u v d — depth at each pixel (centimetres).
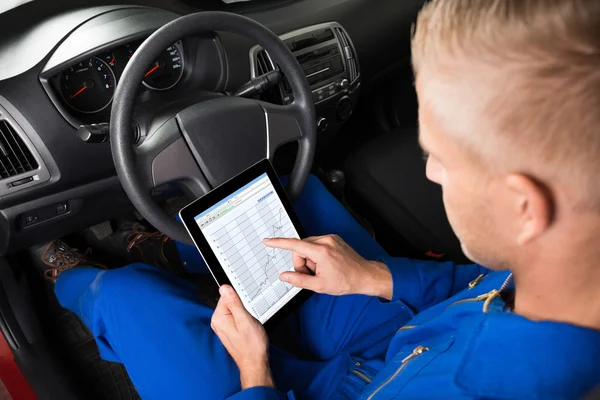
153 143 90
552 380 44
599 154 31
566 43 30
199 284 132
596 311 41
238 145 96
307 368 95
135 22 101
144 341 91
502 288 59
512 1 31
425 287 92
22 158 97
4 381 115
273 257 92
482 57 32
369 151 139
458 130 35
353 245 114
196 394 85
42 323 127
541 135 32
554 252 38
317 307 101
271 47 95
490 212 38
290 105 102
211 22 87
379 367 90
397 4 145
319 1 134
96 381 119
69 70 98
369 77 155
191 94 104
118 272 101
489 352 50
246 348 83
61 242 128
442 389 53
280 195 95
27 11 101
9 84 92
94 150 102
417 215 124
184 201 142
